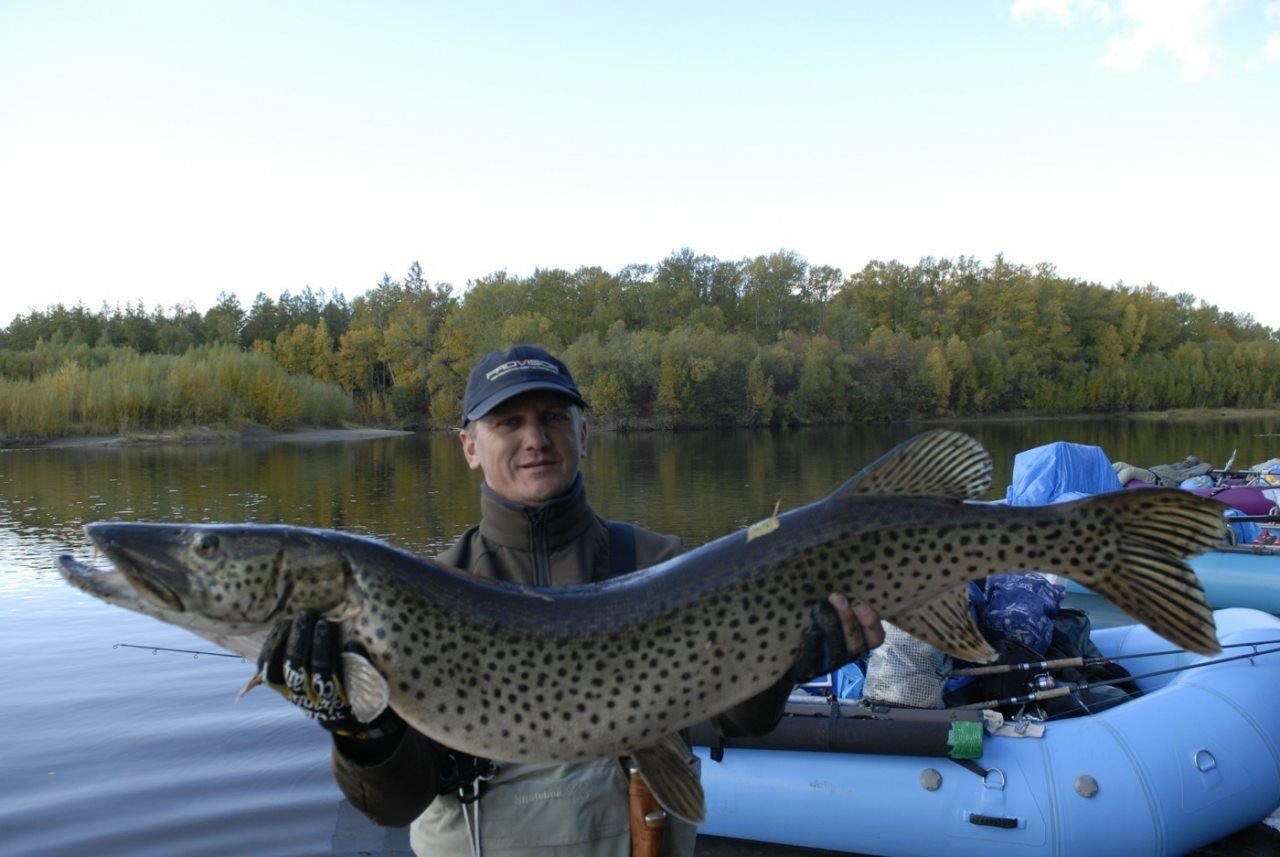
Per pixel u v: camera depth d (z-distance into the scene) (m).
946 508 2.95
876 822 5.48
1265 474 13.02
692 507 21.27
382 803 2.65
